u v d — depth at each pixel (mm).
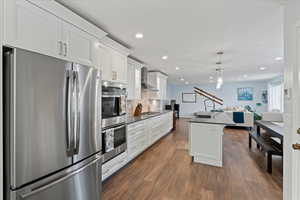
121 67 3082
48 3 1517
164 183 2557
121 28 2430
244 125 6840
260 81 9570
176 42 3027
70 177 1653
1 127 1224
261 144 3318
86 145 1865
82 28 1970
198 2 1753
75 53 1883
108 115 2670
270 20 2150
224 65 5043
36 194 1363
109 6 1843
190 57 4090
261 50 3461
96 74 2059
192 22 2225
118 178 2715
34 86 1363
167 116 6207
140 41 2971
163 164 3318
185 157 3729
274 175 2822
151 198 2170
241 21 2188
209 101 10750
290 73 1654
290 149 1660
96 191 2004
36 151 1365
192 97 11156
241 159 3607
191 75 7156
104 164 2504
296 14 1565
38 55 1400
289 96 1671
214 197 2189
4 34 1223
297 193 1557
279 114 6199
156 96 6008
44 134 1426
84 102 1843
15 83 1250
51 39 1587
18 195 1259
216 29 2451
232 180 2652
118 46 2887
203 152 3373
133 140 3490
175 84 11383
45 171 1429
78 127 1747
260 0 1704
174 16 2068
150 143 4461
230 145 4727
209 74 6871
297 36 1552
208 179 2688
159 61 4562
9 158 1245
